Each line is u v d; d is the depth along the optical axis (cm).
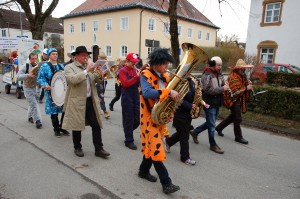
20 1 1667
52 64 544
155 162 333
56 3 1730
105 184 366
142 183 372
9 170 402
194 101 416
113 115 789
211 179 398
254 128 704
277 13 2034
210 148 524
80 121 430
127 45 2848
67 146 510
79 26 3391
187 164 447
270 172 434
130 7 2731
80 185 362
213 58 491
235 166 451
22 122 674
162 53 317
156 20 2828
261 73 1487
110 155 471
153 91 310
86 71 413
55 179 377
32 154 466
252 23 2152
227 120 596
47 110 542
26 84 610
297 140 612
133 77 493
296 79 1237
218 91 477
